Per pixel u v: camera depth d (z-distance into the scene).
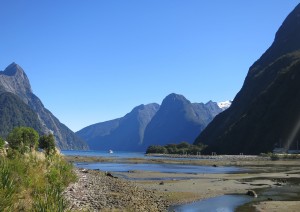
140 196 27.69
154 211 22.38
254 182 41.91
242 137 172.38
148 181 41.47
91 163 91.88
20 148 31.06
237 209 24.44
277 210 23.56
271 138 157.00
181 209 24.23
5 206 14.49
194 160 110.94
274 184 39.84
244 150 164.75
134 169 66.81
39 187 19.12
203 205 26.06
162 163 94.50
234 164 88.38
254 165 84.38
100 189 28.89
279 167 75.88
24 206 15.68
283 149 144.50
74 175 31.31
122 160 108.12
